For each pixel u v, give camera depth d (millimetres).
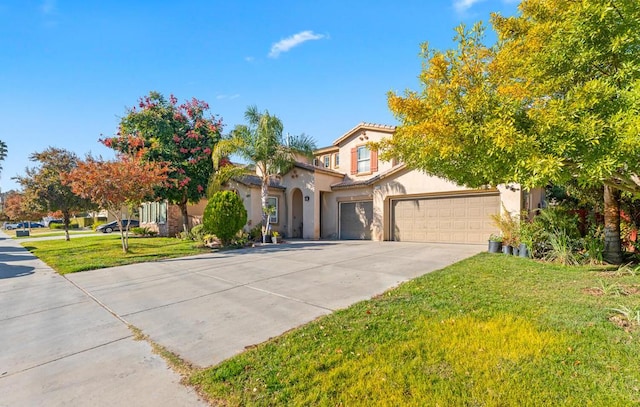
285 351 3998
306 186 19703
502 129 4590
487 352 3701
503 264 8875
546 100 5180
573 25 4773
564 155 4691
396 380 3240
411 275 7992
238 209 15344
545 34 5402
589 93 4531
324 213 20609
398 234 17078
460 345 3895
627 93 4297
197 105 21719
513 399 2873
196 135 20516
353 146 20422
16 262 12141
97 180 12844
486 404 2824
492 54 6105
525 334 4098
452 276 7465
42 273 9906
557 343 3832
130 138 17547
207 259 11711
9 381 3570
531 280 6973
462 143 5371
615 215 8891
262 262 10625
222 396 3148
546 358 3521
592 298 5562
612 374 3176
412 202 16578
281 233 20719
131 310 6004
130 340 4641
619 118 4223
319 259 10914
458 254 11164
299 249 13812
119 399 3178
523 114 5023
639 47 4605
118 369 3793
